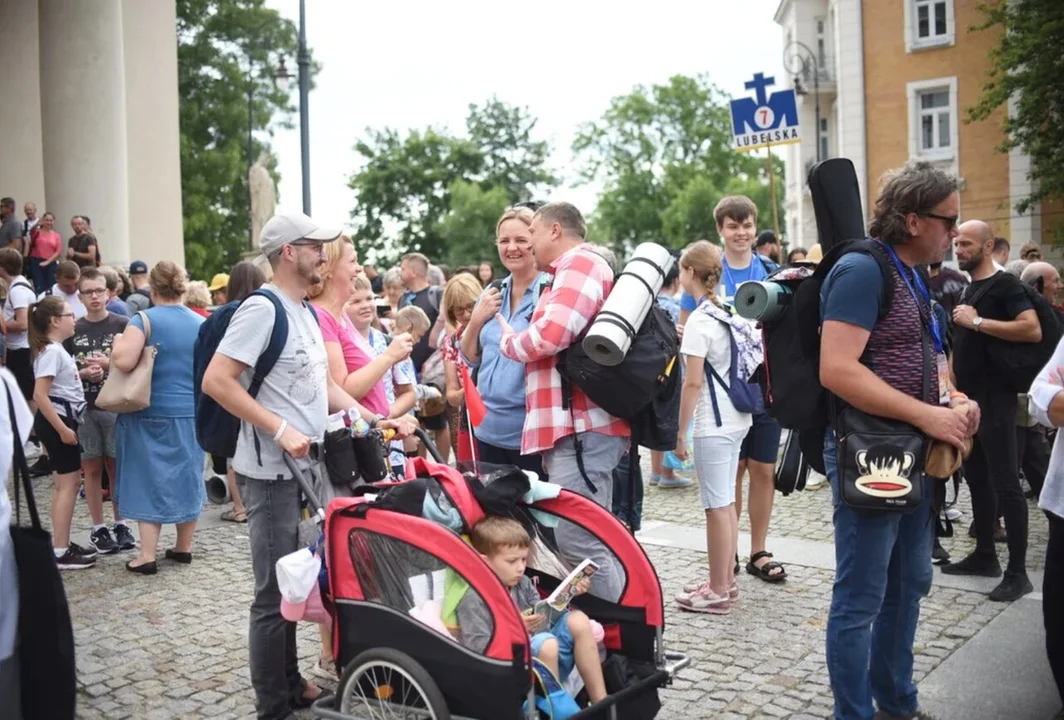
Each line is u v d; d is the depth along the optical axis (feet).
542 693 11.76
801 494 29.73
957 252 20.08
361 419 14.47
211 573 22.65
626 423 15.55
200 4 144.87
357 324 18.95
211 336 15.19
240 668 16.94
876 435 12.05
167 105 74.95
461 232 240.94
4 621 12.07
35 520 12.22
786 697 15.11
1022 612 18.49
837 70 113.91
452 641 11.34
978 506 20.66
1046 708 14.48
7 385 12.10
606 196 246.06
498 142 265.34
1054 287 25.36
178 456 22.50
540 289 16.98
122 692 15.96
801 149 139.03
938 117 109.81
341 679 12.28
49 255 52.13
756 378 13.69
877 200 12.75
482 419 17.06
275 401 13.89
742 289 12.83
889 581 13.82
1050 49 85.97
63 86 54.13
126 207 56.54
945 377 12.82
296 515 14.14
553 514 13.28
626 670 12.54
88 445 24.03
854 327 12.03
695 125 245.04
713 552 18.97
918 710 14.21
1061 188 88.17
